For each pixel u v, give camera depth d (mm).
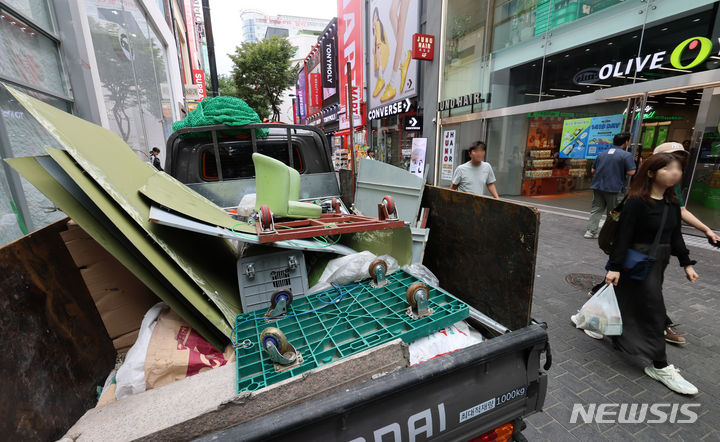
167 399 1020
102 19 5695
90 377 1378
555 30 7324
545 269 4449
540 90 7875
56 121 1214
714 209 5453
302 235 1622
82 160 1170
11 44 3328
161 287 1293
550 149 8031
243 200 2742
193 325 1318
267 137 3184
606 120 6641
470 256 1833
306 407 928
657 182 2172
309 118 33062
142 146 7855
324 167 3406
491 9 8938
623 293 2428
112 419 950
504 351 1208
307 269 1981
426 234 2145
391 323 1445
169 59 12938
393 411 1048
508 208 1493
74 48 4387
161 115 10672
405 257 2084
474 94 9508
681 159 2104
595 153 6977
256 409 993
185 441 934
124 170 1534
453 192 1930
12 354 1021
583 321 2537
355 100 17484
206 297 1415
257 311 1585
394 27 13180
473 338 1518
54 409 1132
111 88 5891
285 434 897
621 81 6137
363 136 17484
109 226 1271
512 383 1279
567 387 2395
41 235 1330
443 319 1416
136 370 1170
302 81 36031
